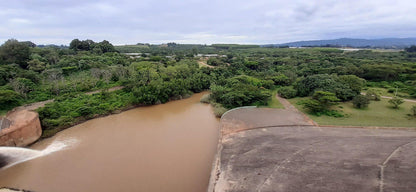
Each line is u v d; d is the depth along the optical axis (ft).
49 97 118.93
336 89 120.06
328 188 38.17
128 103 125.08
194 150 75.41
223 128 79.05
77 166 65.77
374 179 38.01
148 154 72.79
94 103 114.73
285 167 47.37
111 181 58.39
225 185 44.34
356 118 93.15
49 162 68.08
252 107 108.58
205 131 92.58
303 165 46.93
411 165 40.37
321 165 45.68
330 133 69.00
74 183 57.72
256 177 45.29
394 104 104.73
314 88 131.95
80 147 78.23
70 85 133.69
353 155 47.78
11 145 71.31
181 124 101.30
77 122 100.63
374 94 121.39
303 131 72.79
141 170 63.36
